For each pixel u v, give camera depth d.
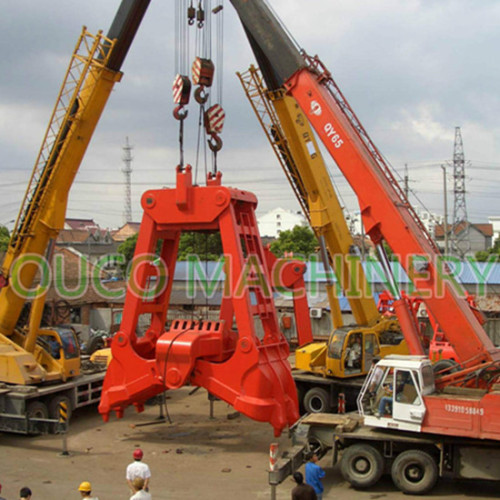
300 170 18.92
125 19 16.73
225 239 14.49
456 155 71.88
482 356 13.12
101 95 17.48
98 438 16.61
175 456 14.89
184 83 15.43
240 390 14.31
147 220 15.54
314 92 14.78
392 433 12.48
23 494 9.09
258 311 15.03
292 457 12.06
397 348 18.98
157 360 14.88
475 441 11.88
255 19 15.33
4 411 16.55
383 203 14.04
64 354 17.98
